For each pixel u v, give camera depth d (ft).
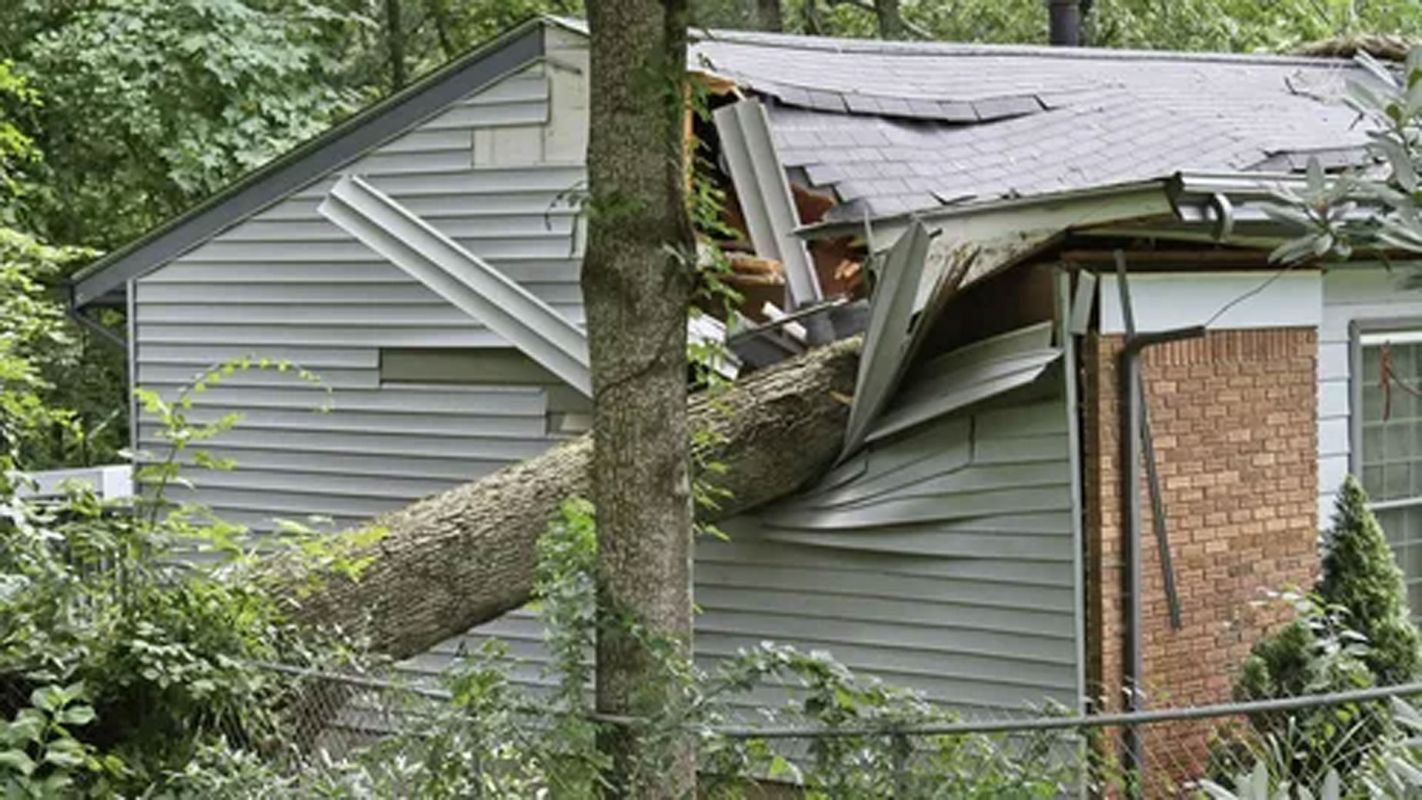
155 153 67.82
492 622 40.16
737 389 35.50
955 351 35.47
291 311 47.65
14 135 52.37
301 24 69.87
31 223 66.03
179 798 23.98
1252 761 29.58
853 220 34.73
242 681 25.38
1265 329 35.60
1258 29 87.61
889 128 41.55
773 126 39.68
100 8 68.49
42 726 23.25
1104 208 31.09
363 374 46.42
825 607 37.32
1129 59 53.06
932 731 21.53
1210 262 34.53
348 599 32.60
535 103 43.73
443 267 43.21
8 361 35.42
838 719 22.21
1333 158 41.19
